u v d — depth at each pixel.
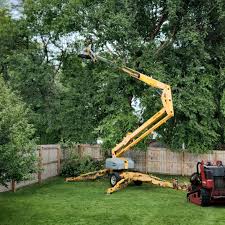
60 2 23.16
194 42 20.36
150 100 20.84
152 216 11.36
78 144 23.41
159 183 16.44
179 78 21.28
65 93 23.27
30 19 23.72
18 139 11.11
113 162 17.34
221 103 21.61
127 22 20.44
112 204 13.19
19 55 23.06
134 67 20.70
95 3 22.08
